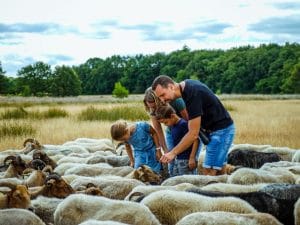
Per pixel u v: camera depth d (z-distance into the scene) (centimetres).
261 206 489
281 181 607
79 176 645
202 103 590
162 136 674
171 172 674
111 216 464
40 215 518
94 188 548
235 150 854
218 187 540
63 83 5694
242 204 477
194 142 628
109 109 1794
